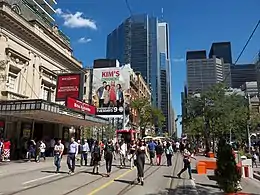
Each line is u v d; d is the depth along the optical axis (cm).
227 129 3900
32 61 3094
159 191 1068
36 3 5941
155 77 11069
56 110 2280
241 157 1677
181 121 5478
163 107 12138
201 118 4900
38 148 2241
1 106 2228
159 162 2214
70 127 3784
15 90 2844
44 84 3341
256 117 4119
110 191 1030
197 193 1048
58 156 1570
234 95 4041
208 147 4519
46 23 4081
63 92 2991
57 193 962
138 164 1253
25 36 2950
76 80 2981
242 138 4294
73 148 1530
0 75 2569
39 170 1642
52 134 3356
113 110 6119
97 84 6481
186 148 1516
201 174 1700
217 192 1080
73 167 1528
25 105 2153
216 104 3988
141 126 6731
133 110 6862
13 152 2580
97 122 3161
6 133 2577
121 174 1555
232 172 958
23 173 1491
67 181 1241
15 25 2752
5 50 2664
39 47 3212
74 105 2659
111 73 6450
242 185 1304
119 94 6309
